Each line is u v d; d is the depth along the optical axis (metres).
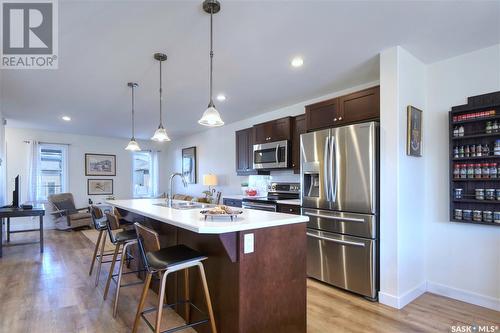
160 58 2.84
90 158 7.51
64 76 3.31
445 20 2.19
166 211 2.54
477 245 2.69
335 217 3.03
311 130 3.60
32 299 2.77
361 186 2.84
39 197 6.79
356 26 2.28
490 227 2.62
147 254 1.99
